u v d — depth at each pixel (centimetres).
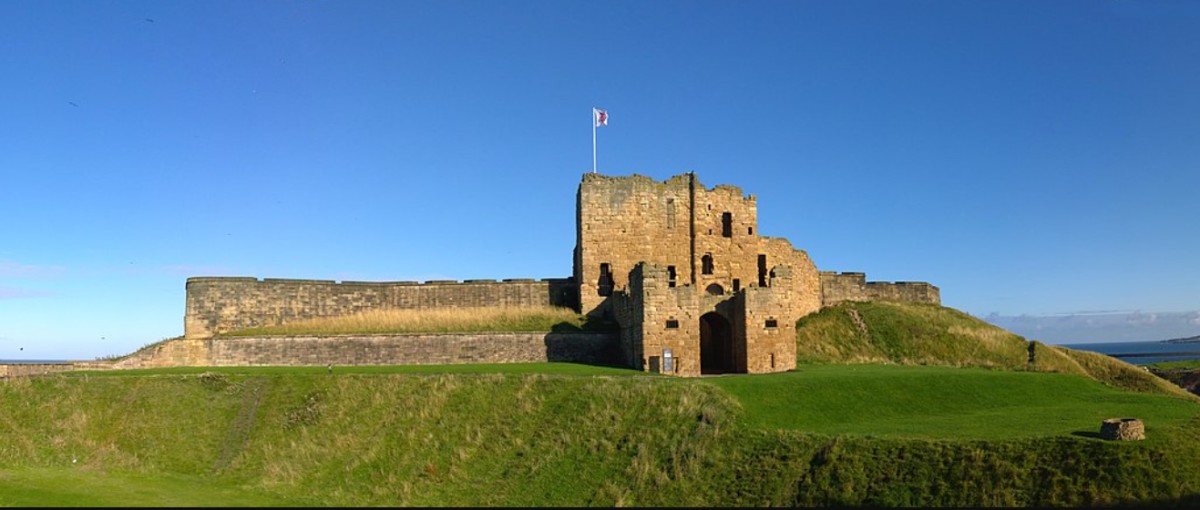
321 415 5044
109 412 5178
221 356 6856
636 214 7806
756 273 8062
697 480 3909
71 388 5425
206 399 5312
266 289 7462
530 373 5581
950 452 3709
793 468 3819
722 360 6994
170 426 5031
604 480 4047
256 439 4869
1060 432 3922
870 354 7594
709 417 4353
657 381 5050
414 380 5369
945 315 8556
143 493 3950
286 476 4422
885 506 3484
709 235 7944
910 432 4053
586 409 4709
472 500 4041
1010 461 3609
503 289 8031
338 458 4584
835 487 3638
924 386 5172
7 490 3850
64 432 4966
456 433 4694
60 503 3603
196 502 3806
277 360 6850
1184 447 3653
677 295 6206
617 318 7262
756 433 4159
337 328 7219
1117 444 3638
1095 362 7806
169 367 6581
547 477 4150
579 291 7819
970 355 7612
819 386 4988
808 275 8412
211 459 4709
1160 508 3231
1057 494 3388
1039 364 7381
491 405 4941
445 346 6900
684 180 7962
